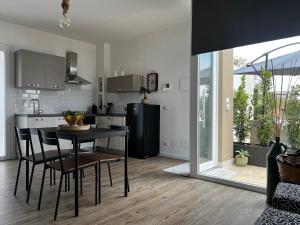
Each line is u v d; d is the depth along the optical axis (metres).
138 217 2.21
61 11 4.16
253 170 3.97
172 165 4.24
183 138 4.78
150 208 2.41
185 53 4.74
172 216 2.24
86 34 5.43
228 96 4.33
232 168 4.10
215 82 4.12
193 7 3.32
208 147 3.96
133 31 5.21
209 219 2.19
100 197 2.62
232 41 2.91
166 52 5.06
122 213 2.29
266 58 3.90
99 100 6.19
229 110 4.36
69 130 2.65
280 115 3.29
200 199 2.66
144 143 4.81
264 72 3.81
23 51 4.65
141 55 5.55
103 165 4.18
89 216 2.22
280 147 2.65
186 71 4.73
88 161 2.57
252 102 4.51
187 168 4.02
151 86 5.28
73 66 5.60
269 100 3.66
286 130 3.57
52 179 3.31
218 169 4.02
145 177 3.49
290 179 2.26
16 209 2.35
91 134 2.41
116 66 6.10
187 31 4.70
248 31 2.77
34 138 4.51
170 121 5.00
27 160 2.71
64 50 5.64
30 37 5.04
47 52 5.32
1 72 4.66
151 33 5.33
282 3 2.51
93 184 3.15
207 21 3.16
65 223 2.08
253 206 2.48
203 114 3.75
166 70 5.07
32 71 4.77
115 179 3.37
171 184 3.18
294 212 1.62
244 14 2.81
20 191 2.86
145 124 4.84
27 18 4.49
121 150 5.21
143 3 3.81
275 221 1.32
